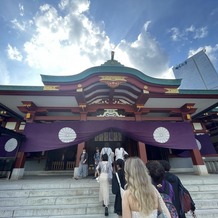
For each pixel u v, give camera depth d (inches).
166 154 462.0
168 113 421.4
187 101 362.0
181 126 361.4
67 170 422.9
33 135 327.6
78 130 336.2
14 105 359.6
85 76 303.9
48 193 210.5
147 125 353.1
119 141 466.3
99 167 197.2
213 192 218.1
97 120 353.1
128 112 383.2
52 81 300.2
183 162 457.4
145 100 347.9
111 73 310.3
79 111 368.5
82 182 245.0
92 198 198.8
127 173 65.1
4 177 312.8
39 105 360.8
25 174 405.1
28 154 418.9
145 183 59.9
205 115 454.0
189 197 99.1
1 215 173.2
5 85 301.4
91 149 455.8
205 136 458.0
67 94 317.4
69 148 455.5
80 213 176.9
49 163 428.1
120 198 123.8
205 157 418.6
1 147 323.6
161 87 326.3
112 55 385.7
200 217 169.5
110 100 382.9
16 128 423.8
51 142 323.3
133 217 56.6
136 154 432.1
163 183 82.7
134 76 314.5
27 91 305.6
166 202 74.6
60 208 179.5
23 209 178.4
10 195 207.6
